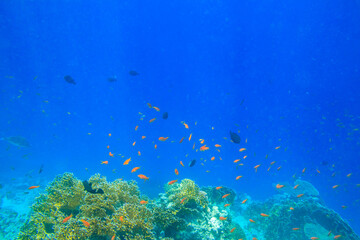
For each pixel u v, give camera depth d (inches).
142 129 1622.8
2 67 2290.8
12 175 697.0
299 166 1595.7
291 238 365.1
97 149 1429.6
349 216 921.5
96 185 209.0
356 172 1578.5
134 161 1128.2
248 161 1510.8
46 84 2615.7
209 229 210.8
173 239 177.5
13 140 452.4
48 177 733.3
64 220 150.9
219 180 1074.7
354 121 994.7
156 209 201.2
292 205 402.9
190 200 226.7
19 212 402.3
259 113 3272.6
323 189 1266.0
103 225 145.7
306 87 3257.9
